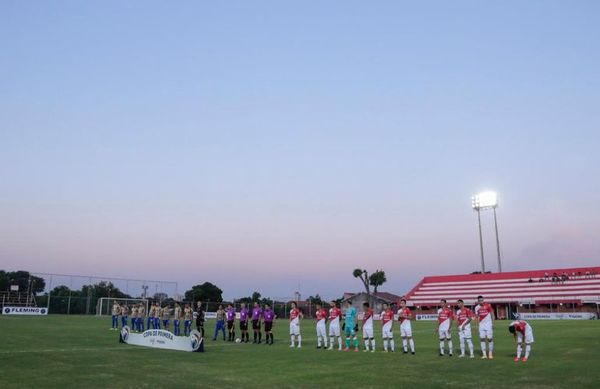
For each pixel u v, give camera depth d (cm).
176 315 3372
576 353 2231
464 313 2161
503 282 9325
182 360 1953
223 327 3092
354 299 10350
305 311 8781
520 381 1461
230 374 1594
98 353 2114
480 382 1446
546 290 8706
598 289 8256
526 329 1967
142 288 7444
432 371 1673
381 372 1650
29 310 6350
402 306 2314
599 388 1342
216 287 9769
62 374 1529
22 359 1861
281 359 2025
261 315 2988
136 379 1457
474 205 10338
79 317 5706
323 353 2284
